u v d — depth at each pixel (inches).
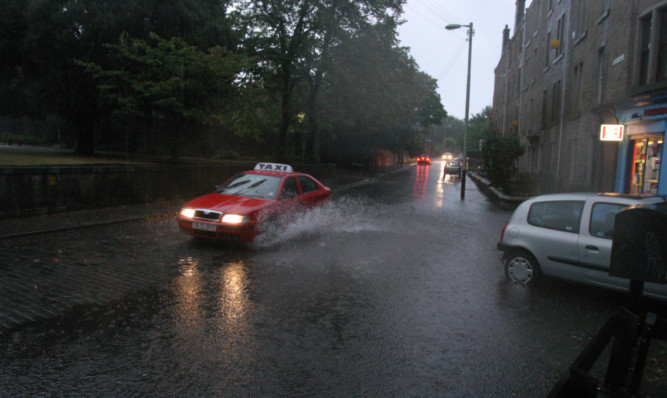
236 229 297.6
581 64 685.3
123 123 885.8
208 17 764.0
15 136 1296.8
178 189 556.1
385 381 135.2
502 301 213.2
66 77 684.1
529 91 1077.1
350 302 205.9
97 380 131.0
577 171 670.5
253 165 703.1
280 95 856.9
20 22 663.8
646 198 212.5
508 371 143.4
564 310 201.9
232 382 132.1
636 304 95.9
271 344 158.9
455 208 589.9
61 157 690.8
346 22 829.8
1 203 367.9
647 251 90.7
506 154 749.9
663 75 435.5
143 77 546.6
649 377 141.9
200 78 553.0
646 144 466.0
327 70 864.3
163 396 123.6
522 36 1192.2
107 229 364.5
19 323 171.0
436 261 291.3
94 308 189.3
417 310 197.6
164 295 208.2
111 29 638.5
